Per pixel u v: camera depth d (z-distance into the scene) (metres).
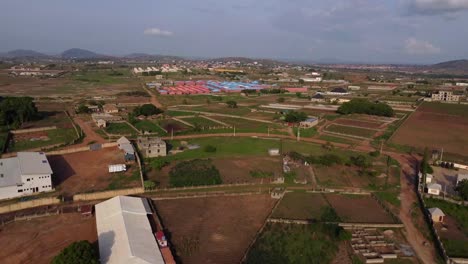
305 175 76.69
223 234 51.31
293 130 120.50
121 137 100.25
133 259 40.72
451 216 58.81
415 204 63.03
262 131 117.88
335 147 100.75
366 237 51.25
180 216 56.47
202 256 45.59
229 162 84.12
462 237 52.06
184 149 94.69
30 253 44.84
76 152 89.75
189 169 77.81
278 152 91.81
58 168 77.62
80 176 73.06
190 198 63.31
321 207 61.16
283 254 46.53
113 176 73.19
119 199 56.03
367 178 76.00
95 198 61.88
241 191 67.12
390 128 126.88
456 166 83.75
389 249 48.59
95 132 112.38
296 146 100.44
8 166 67.31
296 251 47.38
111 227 48.50
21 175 63.09
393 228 54.41
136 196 63.34
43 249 45.75
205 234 51.16
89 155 87.38
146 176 73.44
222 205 61.06
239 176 74.81
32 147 92.50
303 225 54.22
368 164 82.38
